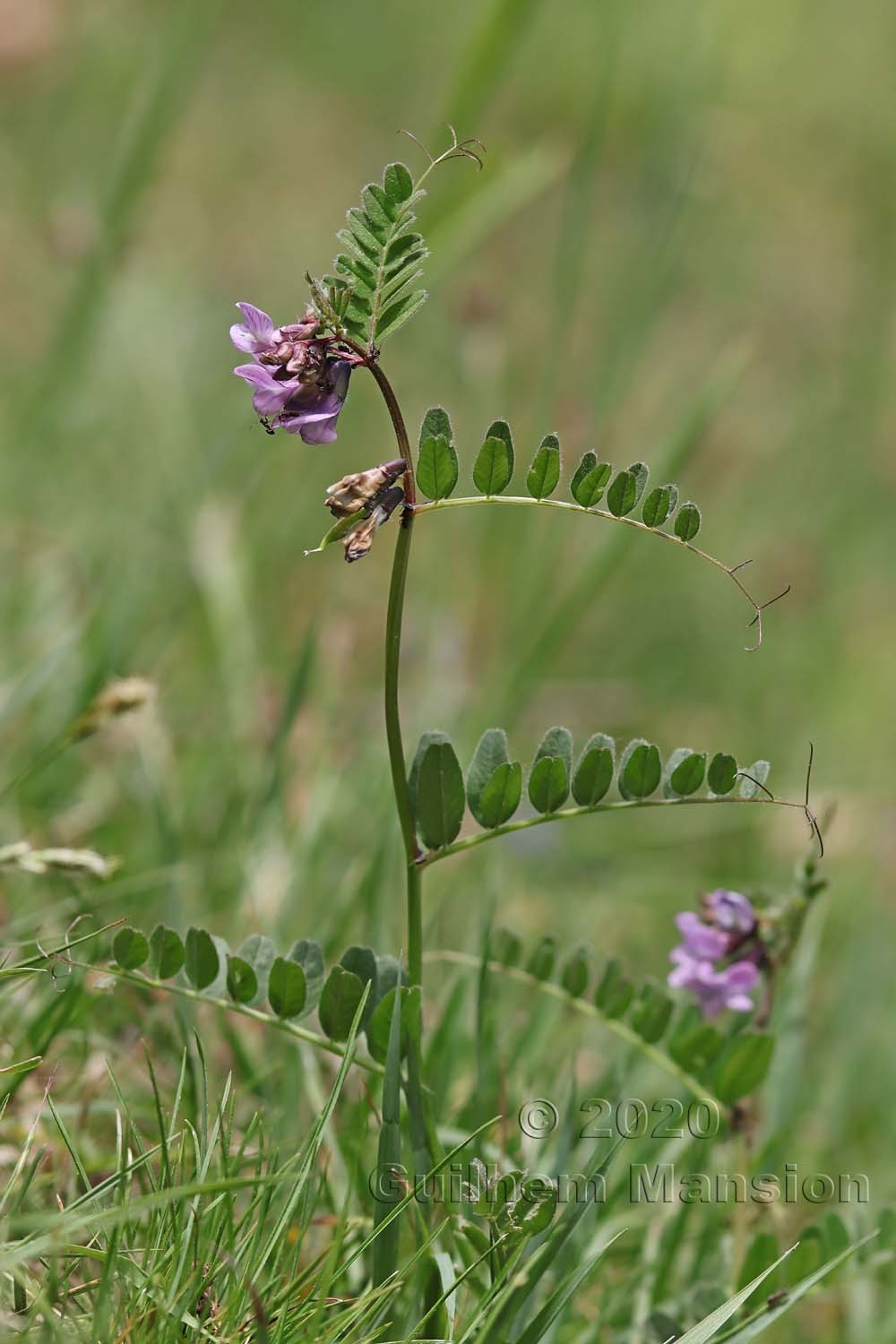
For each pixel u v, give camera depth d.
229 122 17.20
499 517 8.16
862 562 12.34
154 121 8.10
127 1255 2.79
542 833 6.53
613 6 8.02
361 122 18.23
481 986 3.58
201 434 9.53
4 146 12.98
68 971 3.65
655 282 8.55
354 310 2.81
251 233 15.00
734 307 15.84
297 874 4.98
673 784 3.03
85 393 8.80
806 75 20.53
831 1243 3.58
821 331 15.68
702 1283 3.50
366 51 19.44
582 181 7.95
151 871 4.76
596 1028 5.06
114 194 8.12
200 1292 2.74
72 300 8.07
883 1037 5.73
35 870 3.56
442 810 3.03
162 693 6.24
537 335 12.51
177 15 8.19
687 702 9.92
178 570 7.38
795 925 3.61
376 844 4.93
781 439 13.53
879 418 14.12
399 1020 2.89
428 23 20.11
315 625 5.36
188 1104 3.64
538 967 3.78
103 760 5.52
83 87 13.91
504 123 18.17
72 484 8.30
